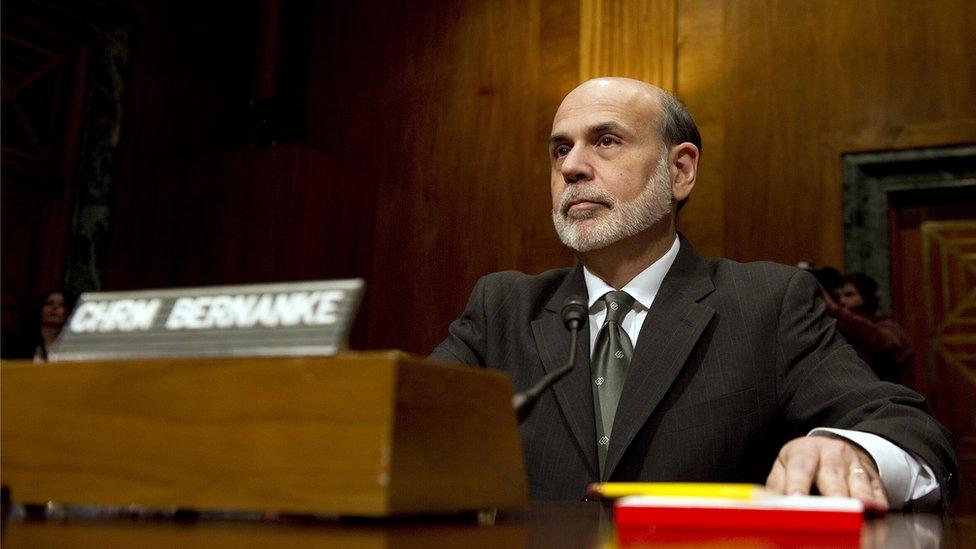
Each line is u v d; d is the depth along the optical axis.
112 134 4.50
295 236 4.29
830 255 3.64
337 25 4.85
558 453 1.35
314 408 0.57
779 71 3.85
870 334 3.08
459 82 4.52
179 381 0.60
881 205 3.63
